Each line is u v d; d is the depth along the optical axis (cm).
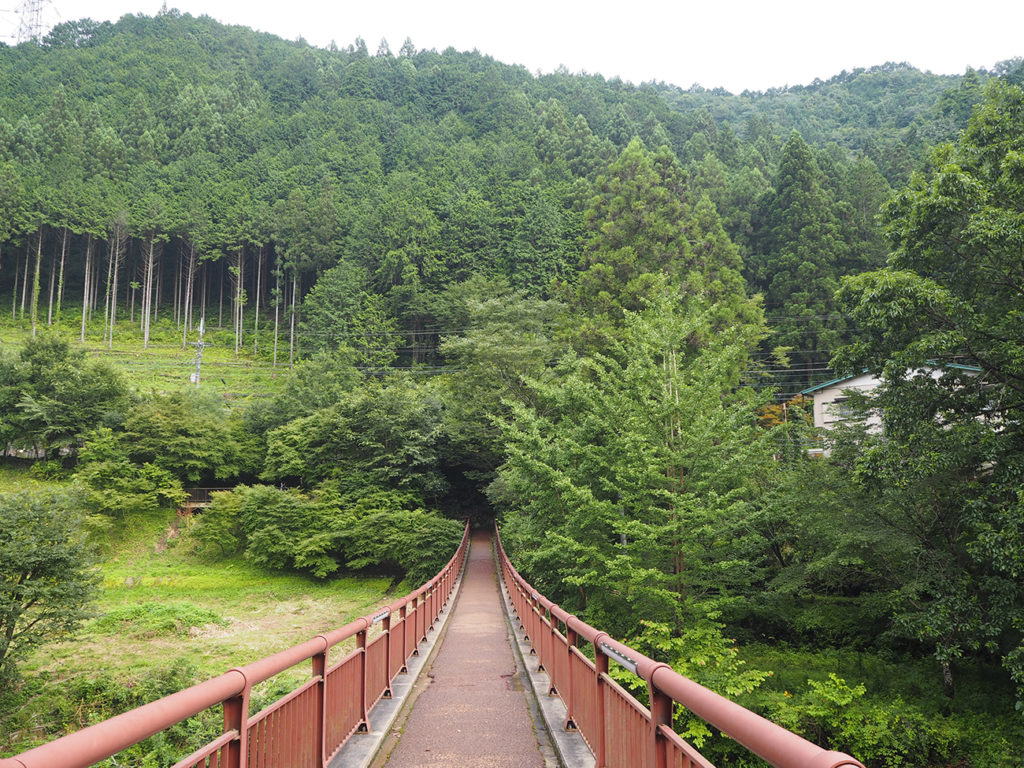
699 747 1115
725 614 1552
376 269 7256
